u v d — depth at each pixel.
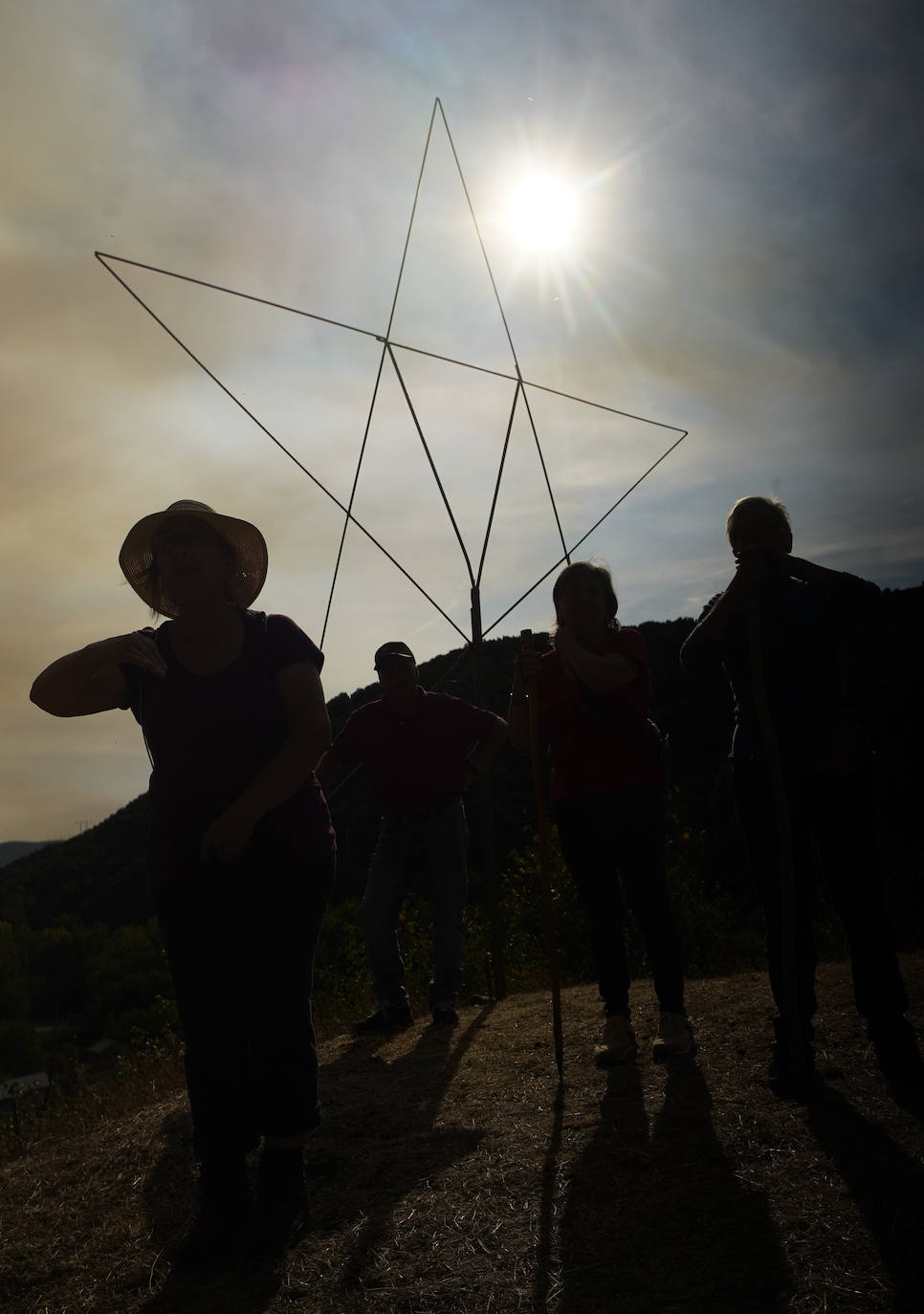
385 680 5.30
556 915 7.89
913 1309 1.76
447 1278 2.13
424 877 5.53
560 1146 2.81
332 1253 2.33
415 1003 6.46
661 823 3.72
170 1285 2.32
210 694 2.49
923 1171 2.29
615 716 3.67
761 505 3.21
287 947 2.46
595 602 3.79
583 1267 2.09
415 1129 3.20
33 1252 2.65
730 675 3.26
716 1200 2.30
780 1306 1.83
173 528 2.53
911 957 4.78
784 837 2.91
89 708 2.55
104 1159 3.38
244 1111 2.50
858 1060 3.17
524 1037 4.32
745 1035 3.68
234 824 2.33
